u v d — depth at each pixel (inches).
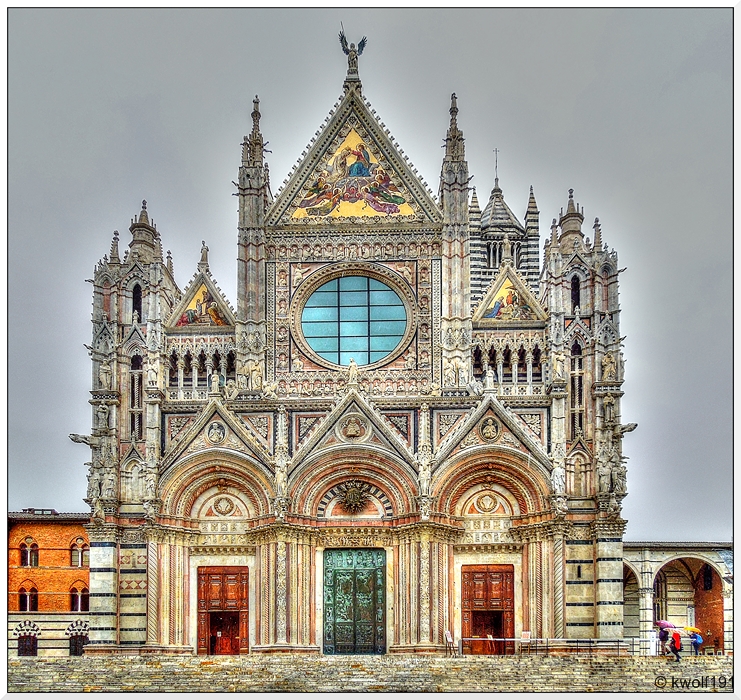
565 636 2367.1
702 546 3501.5
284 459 2476.6
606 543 2391.7
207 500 2532.0
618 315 2551.7
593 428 2496.3
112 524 2432.3
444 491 2480.3
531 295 2650.1
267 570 2432.3
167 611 2421.3
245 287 2635.3
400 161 2719.0
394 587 2464.3
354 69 2773.1
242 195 2687.0
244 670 2031.3
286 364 2623.0
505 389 2581.2
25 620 3238.2
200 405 2549.2
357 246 2682.1
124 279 2610.7
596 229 2610.7
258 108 2765.7
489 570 2480.3
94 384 2546.8
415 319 2632.9
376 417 2495.1
